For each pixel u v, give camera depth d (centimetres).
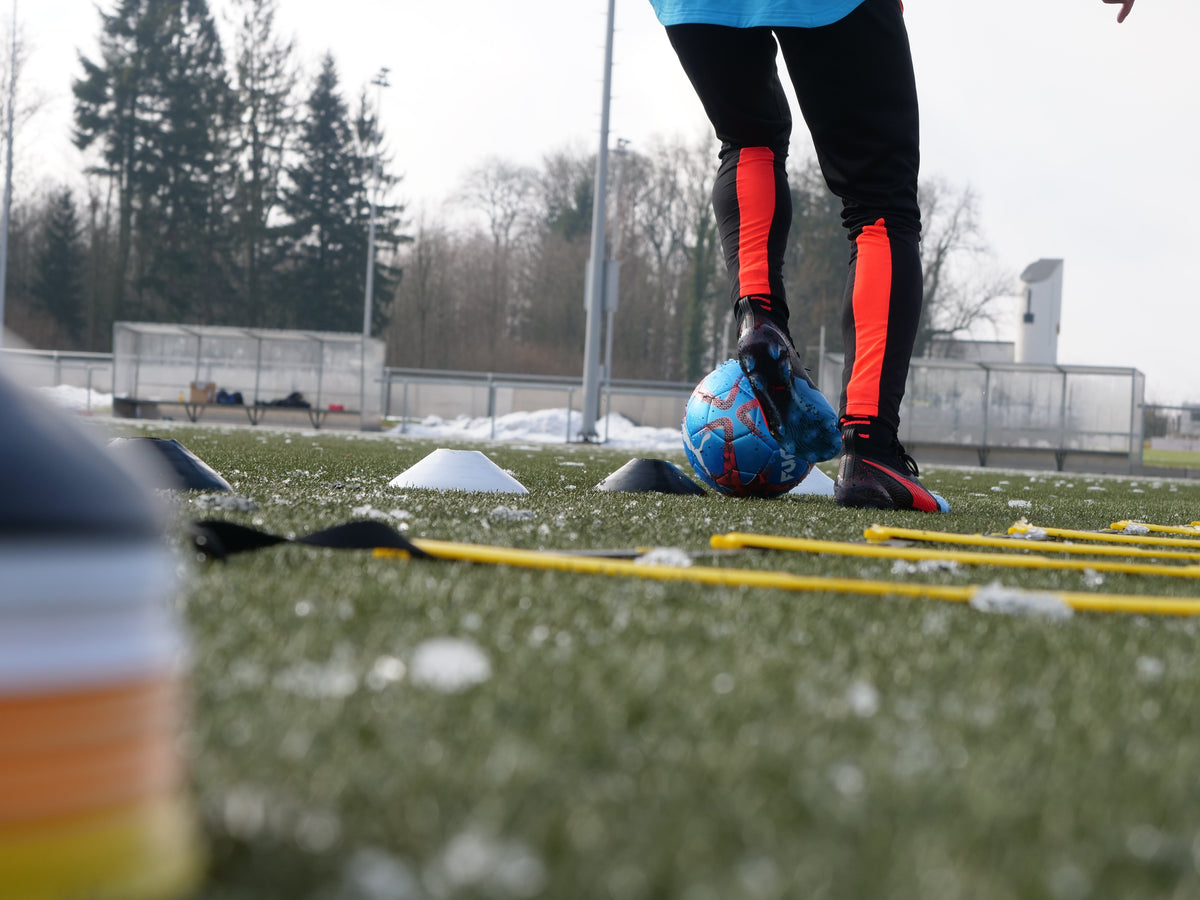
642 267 5234
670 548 255
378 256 5356
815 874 69
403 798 80
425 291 5469
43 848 56
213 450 883
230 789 79
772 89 488
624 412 3225
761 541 262
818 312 4891
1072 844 78
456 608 158
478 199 5438
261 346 2561
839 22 432
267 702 103
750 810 81
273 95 5100
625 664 126
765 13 438
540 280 5409
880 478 469
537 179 5441
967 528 412
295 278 5206
